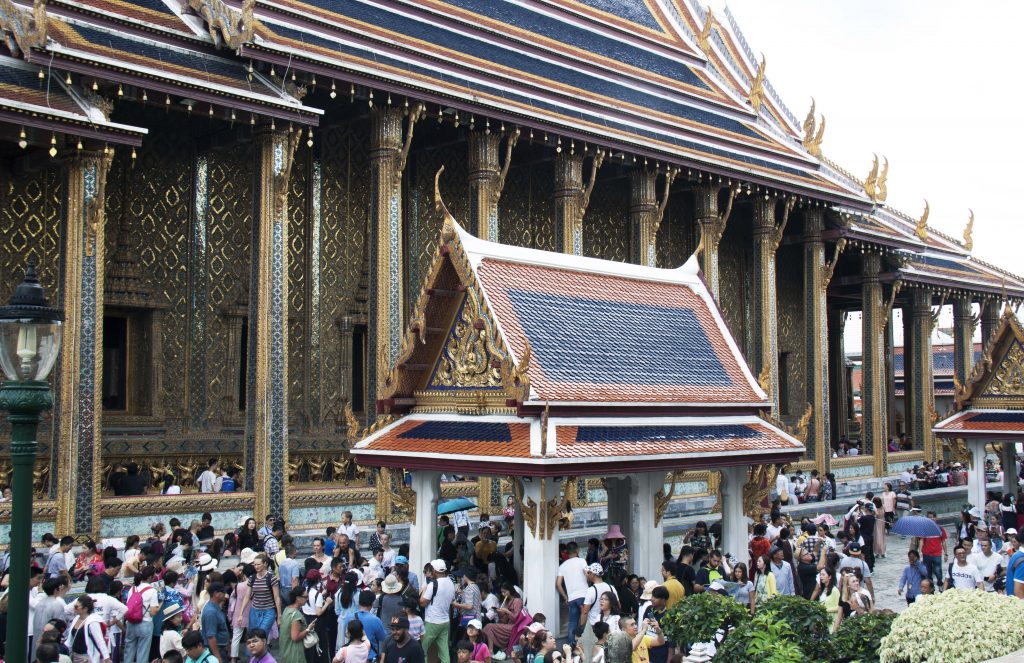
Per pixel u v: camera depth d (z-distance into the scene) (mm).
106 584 12688
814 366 36344
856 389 79812
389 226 24312
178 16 21375
